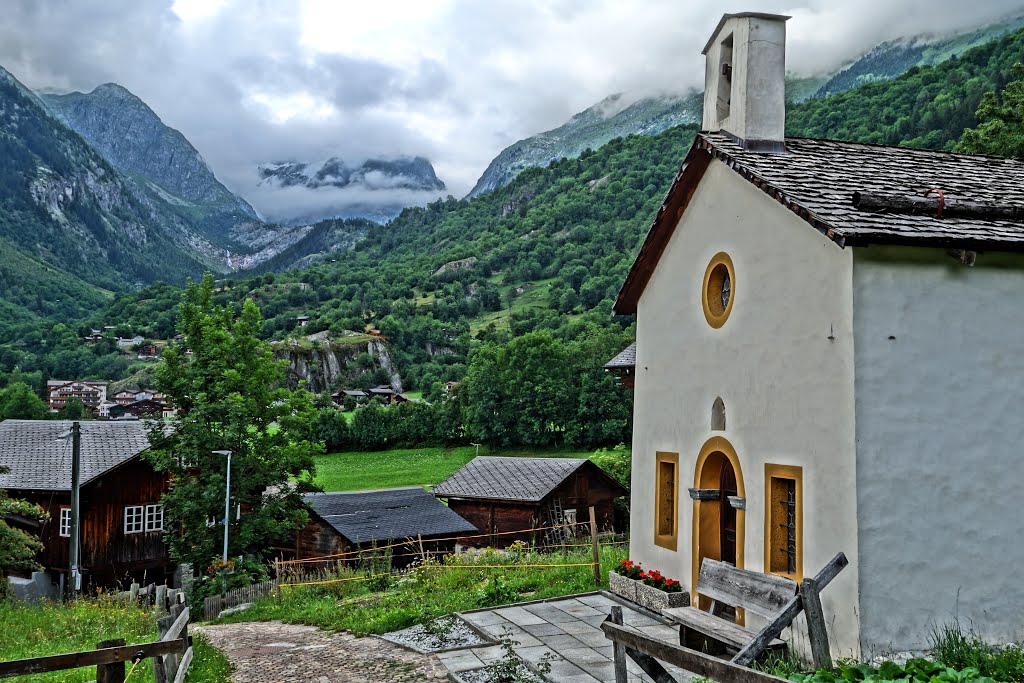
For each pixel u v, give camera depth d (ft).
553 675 27.89
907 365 26.63
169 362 92.17
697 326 36.91
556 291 513.86
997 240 26.63
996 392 27.48
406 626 38.73
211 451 87.35
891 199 28.04
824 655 21.43
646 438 42.16
